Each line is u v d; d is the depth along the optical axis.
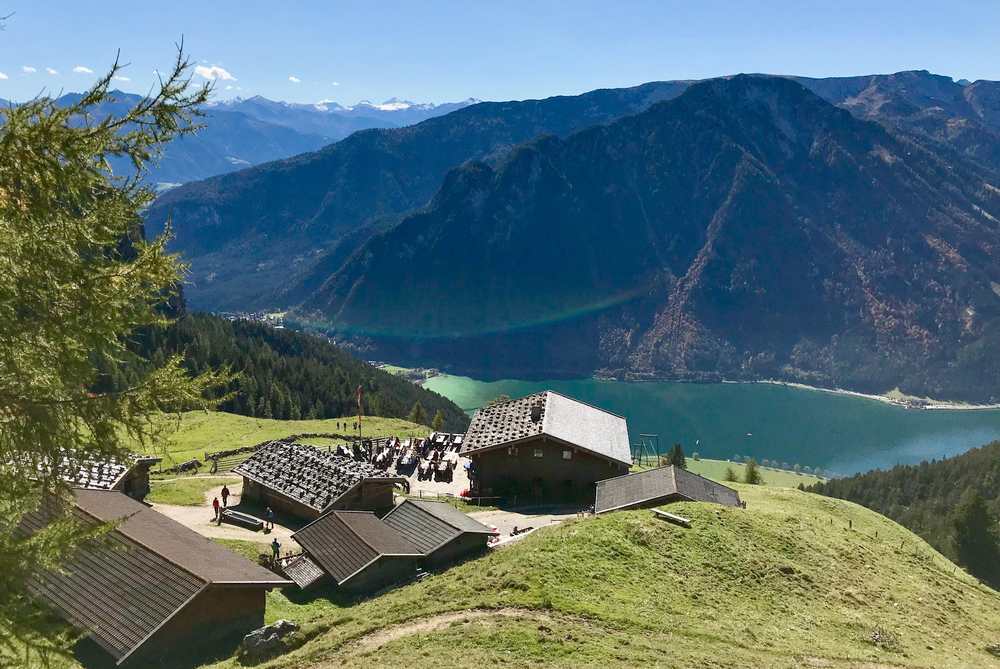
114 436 15.87
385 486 63.38
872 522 75.75
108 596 34.09
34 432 15.08
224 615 35.56
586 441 73.56
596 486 65.06
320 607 41.25
